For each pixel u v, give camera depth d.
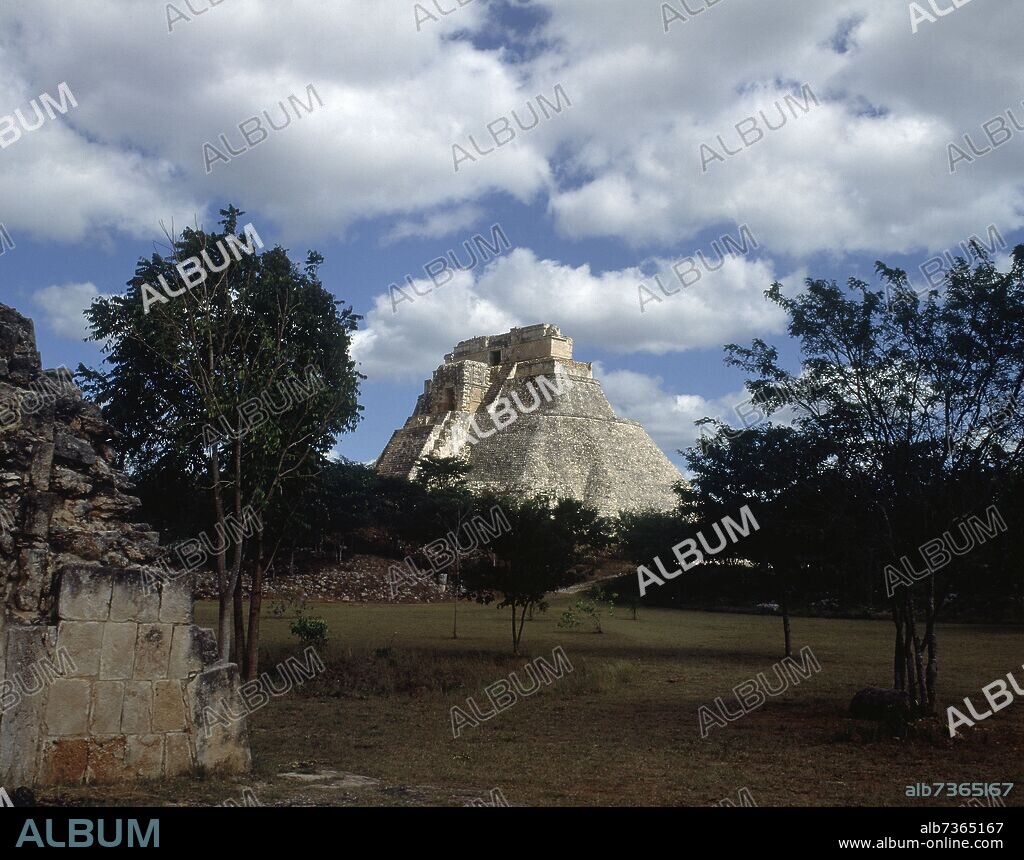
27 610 11.83
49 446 12.53
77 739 11.71
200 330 21.19
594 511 69.38
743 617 63.09
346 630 47.00
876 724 19.84
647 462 139.88
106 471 13.20
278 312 23.20
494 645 41.06
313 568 75.44
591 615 56.25
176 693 12.68
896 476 20.91
